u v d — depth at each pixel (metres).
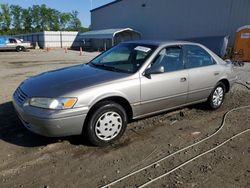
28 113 3.79
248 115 5.82
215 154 4.01
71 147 4.14
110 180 3.32
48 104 3.71
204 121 5.40
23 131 4.68
